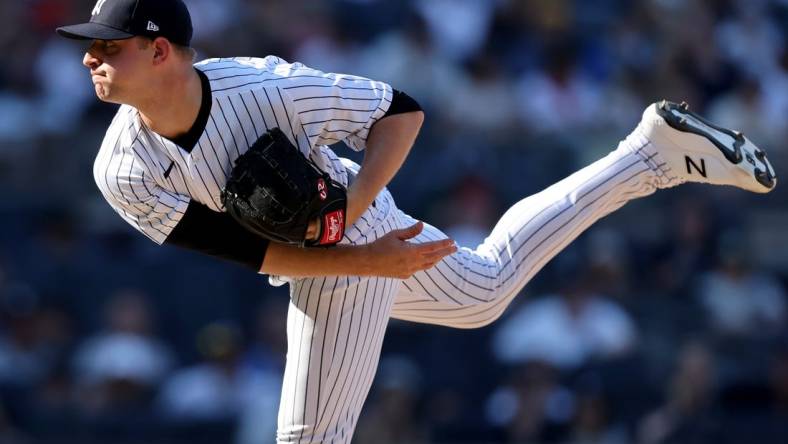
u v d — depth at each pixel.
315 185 14.67
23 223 37.56
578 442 33.47
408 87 41.75
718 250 38.38
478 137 40.22
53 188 38.41
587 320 35.69
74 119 40.84
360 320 16.36
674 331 36.62
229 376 34.22
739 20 49.28
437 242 15.27
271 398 33.75
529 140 40.19
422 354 35.38
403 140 15.71
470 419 33.91
